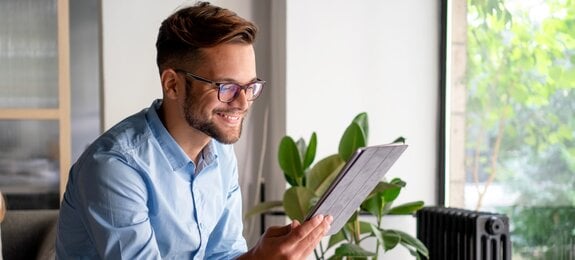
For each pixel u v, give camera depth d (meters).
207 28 1.44
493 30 3.56
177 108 1.54
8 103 3.92
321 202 1.47
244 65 1.46
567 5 3.17
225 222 1.76
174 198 1.56
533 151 3.36
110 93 3.82
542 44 3.30
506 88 3.50
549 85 3.26
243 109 1.47
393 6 3.76
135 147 1.51
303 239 1.47
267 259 1.47
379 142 3.77
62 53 3.93
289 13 3.67
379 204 3.19
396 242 3.14
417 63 3.79
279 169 3.85
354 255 3.05
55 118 3.94
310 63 3.70
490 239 3.11
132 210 1.45
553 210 3.25
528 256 3.41
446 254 3.35
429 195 3.83
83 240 1.56
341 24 3.72
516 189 3.46
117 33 3.81
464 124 3.73
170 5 3.85
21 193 3.93
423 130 3.81
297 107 3.69
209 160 1.64
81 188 1.47
